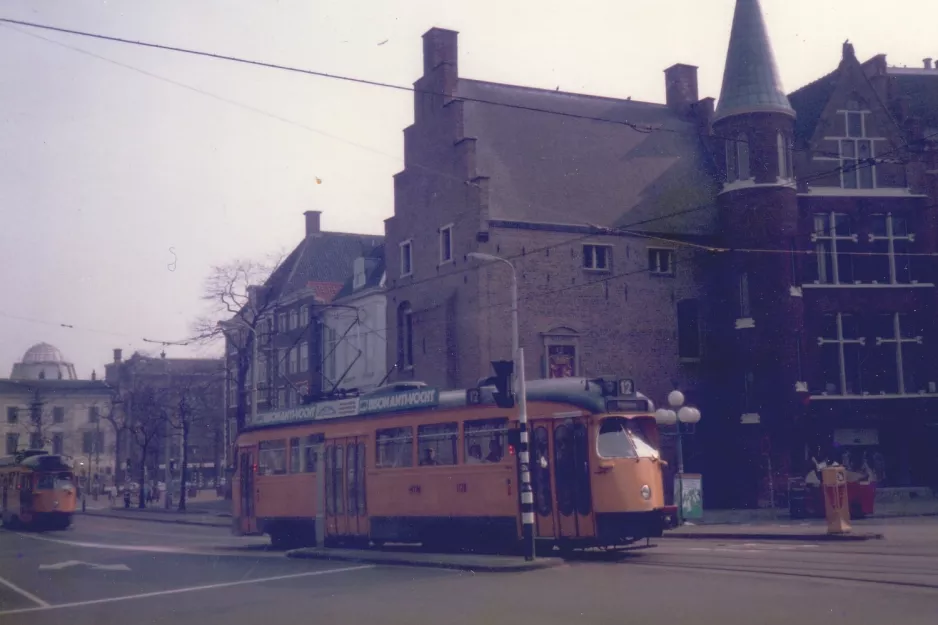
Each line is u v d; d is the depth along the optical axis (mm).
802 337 36969
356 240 66875
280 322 62000
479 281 35719
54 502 41812
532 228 36625
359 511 23422
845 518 21375
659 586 13734
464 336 36375
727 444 37375
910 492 36406
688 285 38906
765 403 36312
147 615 13531
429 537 21672
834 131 38500
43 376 107188
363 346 50562
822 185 38094
